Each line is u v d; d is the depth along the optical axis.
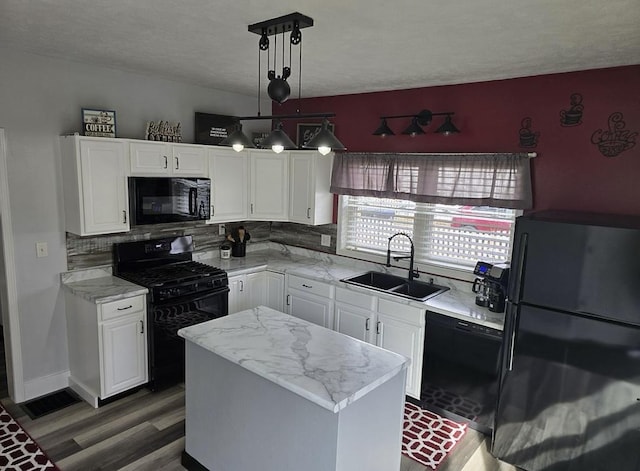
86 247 3.63
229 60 3.13
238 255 4.77
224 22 2.27
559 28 2.20
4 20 2.34
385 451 2.31
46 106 3.28
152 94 3.88
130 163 3.52
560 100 3.15
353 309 3.82
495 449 2.92
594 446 2.56
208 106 4.34
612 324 2.42
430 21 2.16
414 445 3.05
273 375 2.06
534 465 2.78
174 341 3.66
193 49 2.85
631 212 2.94
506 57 2.77
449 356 3.30
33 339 3.43
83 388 3.48
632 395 2.40
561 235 2.52
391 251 4.24
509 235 3.56
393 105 4.04
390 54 2.79
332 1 1.93
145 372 3.55
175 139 3.91
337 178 4.41
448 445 3.06
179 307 3.65
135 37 2.62
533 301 2.65
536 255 2.61
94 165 3.31
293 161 4.47
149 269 3.94
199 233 4.47
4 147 3.11
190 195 3.90
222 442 2.50
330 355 2.31
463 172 3.60
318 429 2.00
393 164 4.01
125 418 3.23
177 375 3.72
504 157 3.38
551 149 3.22
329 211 4.54
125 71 3.65
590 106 3.03
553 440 2.69
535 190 3.32
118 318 3.32
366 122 4.24
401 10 2.02
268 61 3.10
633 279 2.34
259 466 2.30
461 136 3.66
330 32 2.37
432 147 3.84
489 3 1.91
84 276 3.64
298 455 2.11
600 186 3.04
